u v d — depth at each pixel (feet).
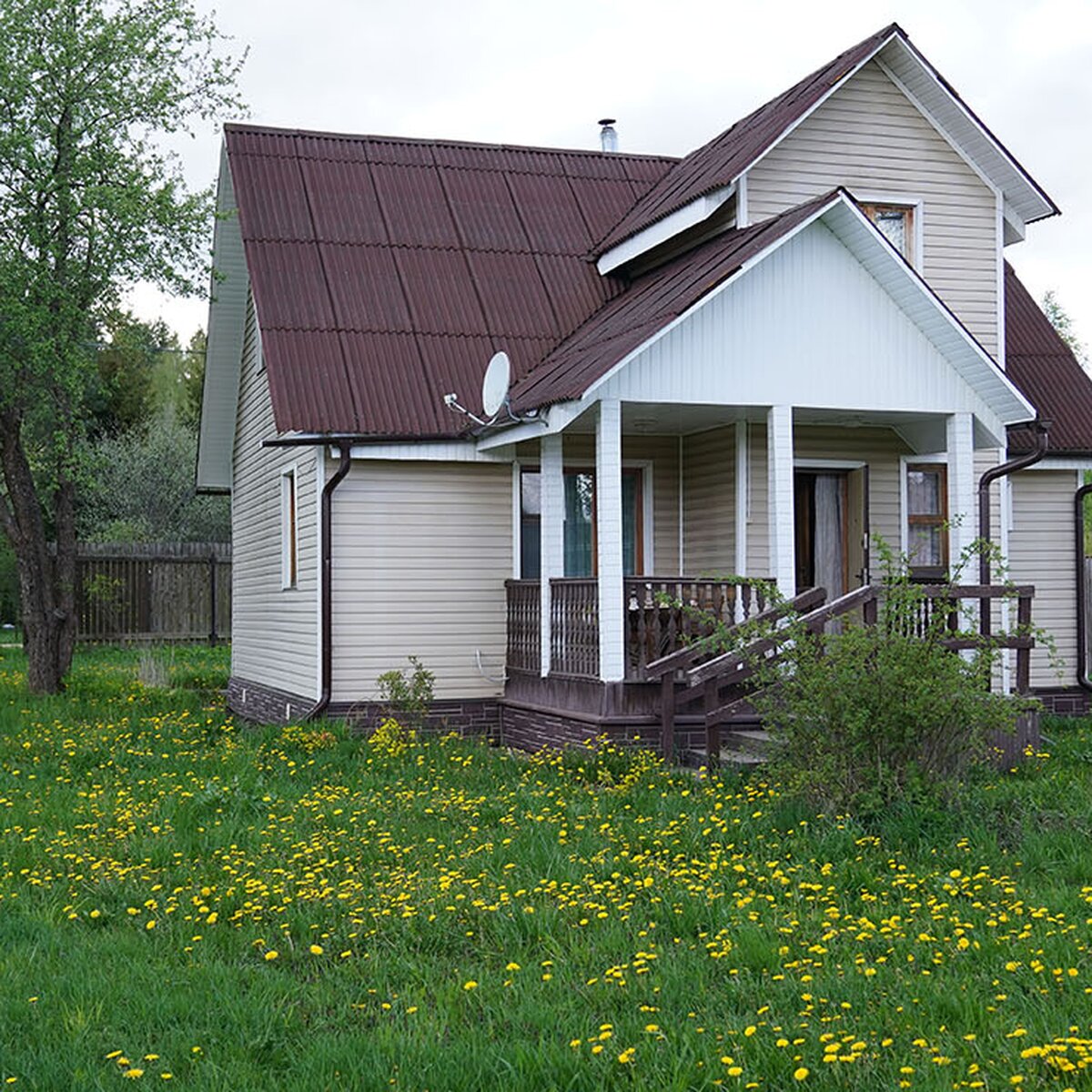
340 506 49.70
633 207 61.21
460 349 52.65
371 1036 18.56
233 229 63.82
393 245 56.08
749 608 44.39
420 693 48.67
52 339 60.85
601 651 42.91
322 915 24.90
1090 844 28.53
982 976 20.34
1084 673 56.13
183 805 34.42
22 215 61.93
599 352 44.37
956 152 54.24
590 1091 16.83
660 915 24.14
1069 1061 16.61
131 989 20.66
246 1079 17.29
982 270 54.65
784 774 31.58
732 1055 17.56
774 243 43.04
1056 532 56.80
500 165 61.93
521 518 51.98
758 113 57.62
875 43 51.39
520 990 20.33
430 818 33.58
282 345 50.78
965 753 32.14
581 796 35.55
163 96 63.31
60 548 68.49
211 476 75.51
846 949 21.91
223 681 78.69
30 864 29.19
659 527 54.13
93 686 69.36
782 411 44.14
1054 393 56.75
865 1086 16.69
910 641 31.12
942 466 53.78
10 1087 17.02
